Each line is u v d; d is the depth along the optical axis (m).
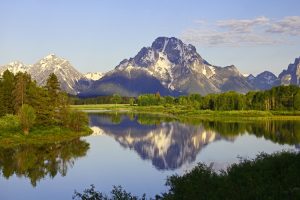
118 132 105.56
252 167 32.12
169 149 75.00
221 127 116.69
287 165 30.06
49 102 97.38
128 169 54.03
